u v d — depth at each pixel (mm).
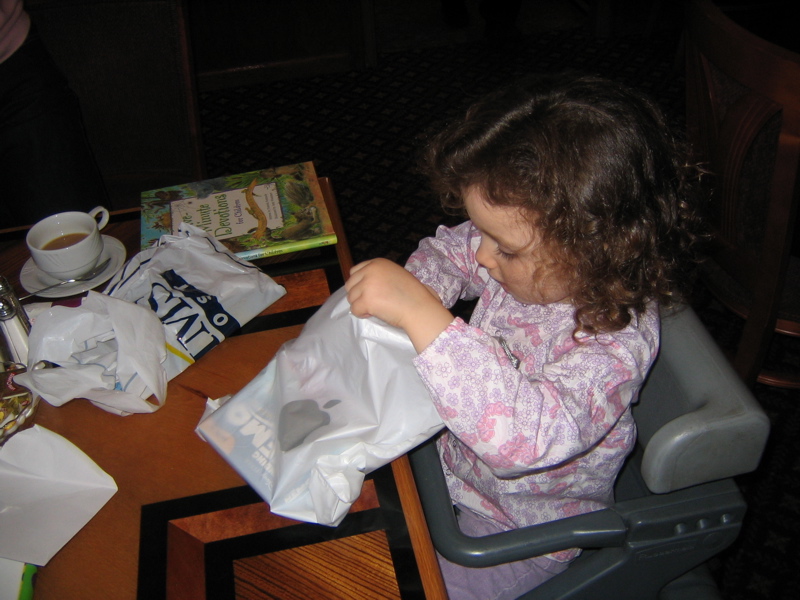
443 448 945
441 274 916
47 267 873
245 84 2643
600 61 2594
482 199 668
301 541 618
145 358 720
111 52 1637
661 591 767
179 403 745
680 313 738
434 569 596
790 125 898
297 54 2627
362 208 2072
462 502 891
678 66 2455
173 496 658
